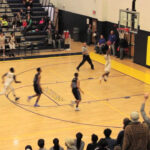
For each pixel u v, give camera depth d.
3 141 11.17
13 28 25.03
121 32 22.16
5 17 25.19
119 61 21.64
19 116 13.21
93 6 25.17
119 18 22.50
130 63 21.17
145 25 19.98
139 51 20.64
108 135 7.70
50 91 16.02
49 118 13.05
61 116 13.26
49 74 18.73
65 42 25.06
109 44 22.61
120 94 15.71
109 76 18.47
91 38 26.36
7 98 15.11
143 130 5.95
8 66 20.31
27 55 23.25
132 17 21.09
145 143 5.98
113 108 14.05
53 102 14.69
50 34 24.94
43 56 23.00
